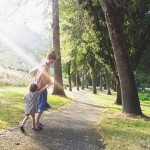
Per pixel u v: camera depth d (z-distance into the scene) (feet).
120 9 77.36
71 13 99.40
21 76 124.88
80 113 51.19
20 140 27.96
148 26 79.05
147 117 51.67
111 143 28.55
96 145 28.02
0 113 40.55
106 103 94.38
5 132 30.40
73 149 26.37
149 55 98.17
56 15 91.91
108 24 52.65
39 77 32.32
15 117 38.50
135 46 79.97
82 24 83.71
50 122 37.68
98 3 79.46
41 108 31.94
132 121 44.16
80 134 32.01
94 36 83.51
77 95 138.62
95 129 35.22
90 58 148.56
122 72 52.85
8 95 65.82
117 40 52.49
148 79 142.51
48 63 32.50
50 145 27.07
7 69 130.82
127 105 52.80
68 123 38.09
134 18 78.89
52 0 90.99
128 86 52.70
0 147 25.30
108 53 84.23
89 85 344.08
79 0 79.92
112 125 39.09
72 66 191.52
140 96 181.57
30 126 33.81
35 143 27.35
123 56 52.60
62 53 128.88
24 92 79.97
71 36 117.29
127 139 30.55
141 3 77.15
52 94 91.04
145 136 33.01
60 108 56.49
